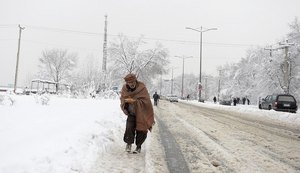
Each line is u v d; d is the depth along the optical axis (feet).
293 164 24.86
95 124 31.65
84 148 22.95
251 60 213.25
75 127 28.45
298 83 168.96
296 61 167.63
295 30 169.99
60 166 18.19
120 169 21.21
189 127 46.50
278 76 170.81
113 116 43.93
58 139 22.95
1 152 18.43
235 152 28.45
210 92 442.09
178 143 32.17
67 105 59.00
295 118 75.56
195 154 27.07
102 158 23.57
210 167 22.90
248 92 224.33
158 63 195.52
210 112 89.97
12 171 15.40
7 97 60.13
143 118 25.73
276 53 173.68
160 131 41.14
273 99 108.37
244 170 22.44
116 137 31.68
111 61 192.54
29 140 22.16
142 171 21.07
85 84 113.70
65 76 227.20
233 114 86.84
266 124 59.88
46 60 226.79
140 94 25.91
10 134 24.12
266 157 26.91
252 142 34.58
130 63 190.90
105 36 159.74
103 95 118.42
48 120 33.35
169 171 21.48
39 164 17.11
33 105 53.72
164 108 103.40
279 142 35.68
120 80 192.13
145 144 30.71
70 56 229.45
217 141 34.19
